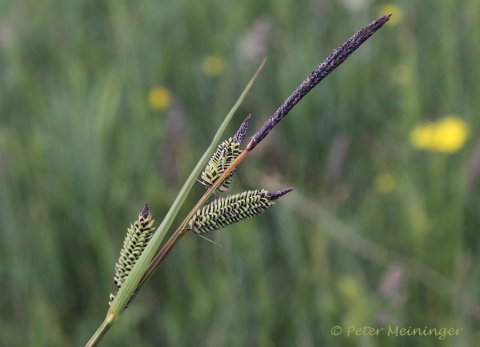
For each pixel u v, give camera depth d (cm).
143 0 110
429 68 90
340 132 87
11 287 66
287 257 68
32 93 93
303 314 61
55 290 68
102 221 70
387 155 81
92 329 64
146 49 101
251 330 61
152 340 65
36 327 62
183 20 110
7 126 88
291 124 87
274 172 80
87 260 70
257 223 72
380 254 66
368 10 103
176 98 93
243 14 111
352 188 79
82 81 91
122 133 83
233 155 30
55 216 72
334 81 92
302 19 107
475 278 64
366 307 58
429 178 74
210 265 69
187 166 77
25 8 115
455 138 76
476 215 69
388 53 100
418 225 66
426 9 100
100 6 118
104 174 75
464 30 93
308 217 70
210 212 30
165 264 69
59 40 108
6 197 69
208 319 62
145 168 78
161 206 74
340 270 65
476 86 86
